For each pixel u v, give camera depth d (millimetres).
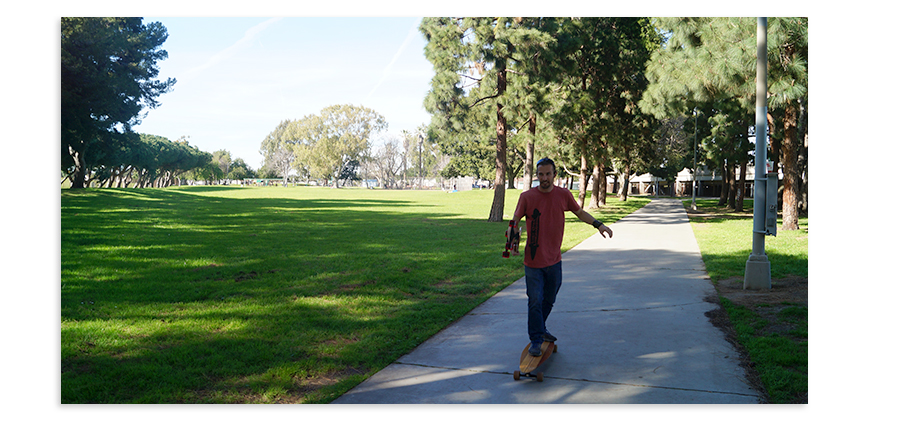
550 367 4668
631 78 30359
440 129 21469
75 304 6922
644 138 39969
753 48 13156
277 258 11289
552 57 19297
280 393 4141
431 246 13773
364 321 6207
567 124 23891
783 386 4152
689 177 85188
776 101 13484
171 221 19938
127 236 14602
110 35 29484
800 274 9234
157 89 36250
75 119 31891
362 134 107312
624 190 52625
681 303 7102
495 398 4043
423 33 19922
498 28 19016
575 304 7078
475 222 22703
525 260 4902
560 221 4918
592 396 4066
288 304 7094
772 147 29500
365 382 4387
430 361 4871
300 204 36625
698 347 5188
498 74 21938
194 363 4750
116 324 5980
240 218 23078
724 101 22734
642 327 5914
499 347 5246
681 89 16109
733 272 9555
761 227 8156
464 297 7590
